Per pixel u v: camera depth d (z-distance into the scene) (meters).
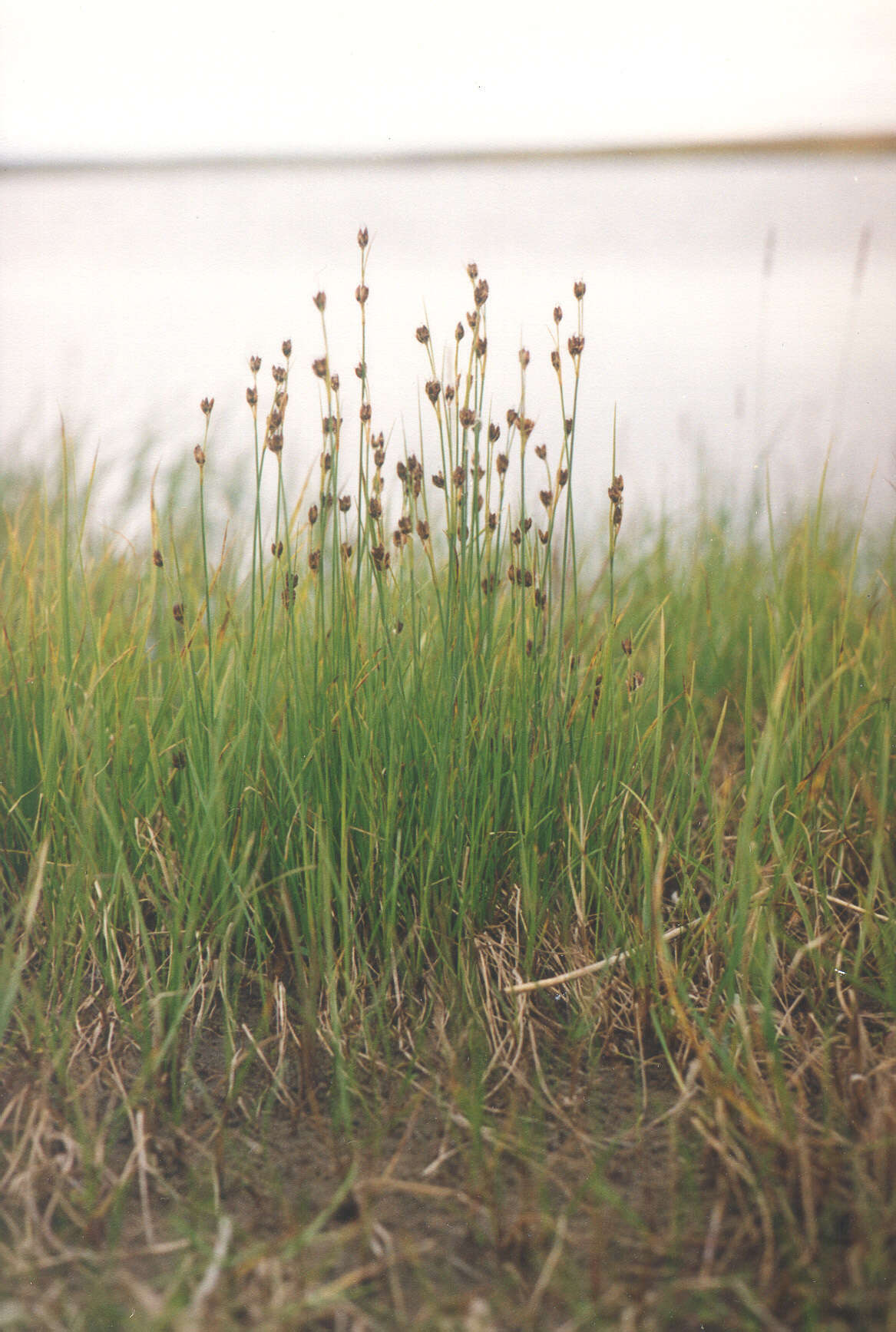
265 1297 0.62
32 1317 0.62
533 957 0.76
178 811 0.76
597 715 0.76
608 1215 0.66
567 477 0.73
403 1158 0.68
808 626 0.79
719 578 0.97
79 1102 0.69
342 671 0.75
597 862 0.77
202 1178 0.67
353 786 0.75
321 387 1.57
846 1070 0.70
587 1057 0.73
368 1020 0.73
